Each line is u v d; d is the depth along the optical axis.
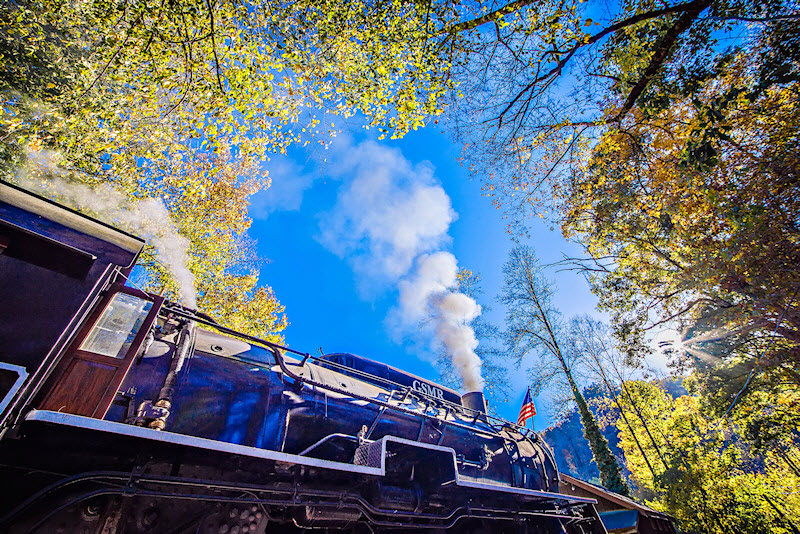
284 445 4.70
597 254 14.45
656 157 10.73
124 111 7.04
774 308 9.29
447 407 7.51
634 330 14.03
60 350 2.83
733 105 8.29
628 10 8.33
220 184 13.54
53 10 6.85
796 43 7.88
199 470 3.68
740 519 17.83
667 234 12.14
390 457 5.31
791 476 19.12
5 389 2.41
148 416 3.47
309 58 7.54
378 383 7.46
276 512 4.02
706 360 14.75
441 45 7.45
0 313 2.68
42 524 2.65
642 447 27.58
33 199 3.35
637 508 12.19
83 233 3.41
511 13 7.19
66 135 6.99
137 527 3.12
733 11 7.94
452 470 5.20
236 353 5.05
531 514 6.50
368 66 7.76
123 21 6.00
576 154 12.23
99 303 3.41
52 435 2.74
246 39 6.89
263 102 7.53
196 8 6.03
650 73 8.73
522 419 11.08
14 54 7.73
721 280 10.43
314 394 5.34
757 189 8.57
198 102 6.89
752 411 14.64
